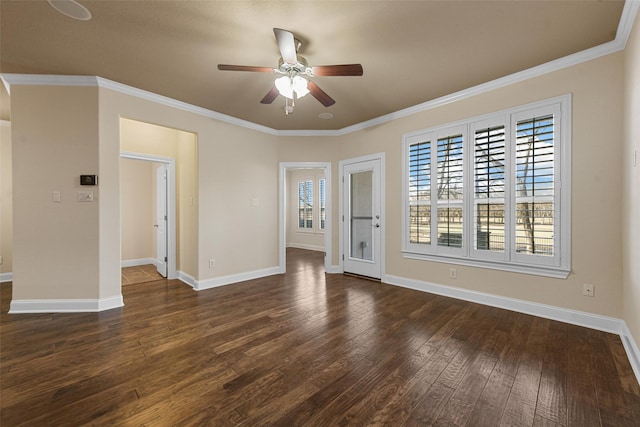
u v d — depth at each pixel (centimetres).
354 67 226
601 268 249
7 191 435
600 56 247
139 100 335
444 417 150
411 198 389
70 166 305
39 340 239
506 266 304
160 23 214
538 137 281
